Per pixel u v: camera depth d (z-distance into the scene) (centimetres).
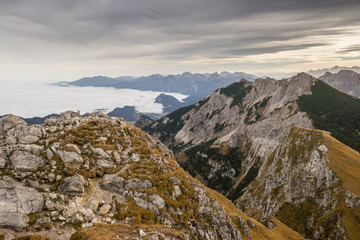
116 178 3281
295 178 10100
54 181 2758
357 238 6306
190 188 3744
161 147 5969
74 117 4559
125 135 4625
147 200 3053
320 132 11475
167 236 2434
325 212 7662
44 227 2180
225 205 5691
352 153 9469
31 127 3397
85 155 3478
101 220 2548
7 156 2825
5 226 2053
